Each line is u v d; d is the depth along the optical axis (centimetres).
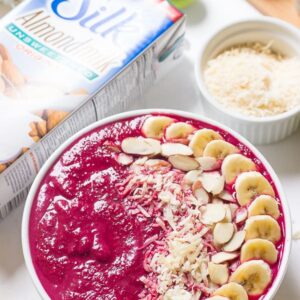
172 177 85
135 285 79
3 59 95
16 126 90
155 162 87
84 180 86
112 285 78
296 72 102
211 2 115
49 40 97
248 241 80
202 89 98
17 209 94
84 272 79
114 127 90
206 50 103
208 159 86
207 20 113
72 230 82
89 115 95
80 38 98
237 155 86
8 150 88
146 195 84
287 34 105
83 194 85
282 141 101
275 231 81
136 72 98
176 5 113
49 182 86
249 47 107
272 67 104
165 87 106
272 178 85
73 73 94
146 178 85
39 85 93
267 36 106
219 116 97
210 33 109
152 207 83
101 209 83
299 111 96
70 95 92
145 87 104
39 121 90
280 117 95
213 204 83
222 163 86
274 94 99
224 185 85
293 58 105
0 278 90
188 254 79
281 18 113
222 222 82
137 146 88
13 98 92
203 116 95
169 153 87
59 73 94
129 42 97
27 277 90
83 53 96
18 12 99
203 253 80
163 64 104
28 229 82
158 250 80
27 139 89
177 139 88
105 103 97
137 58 96
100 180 85
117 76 95
